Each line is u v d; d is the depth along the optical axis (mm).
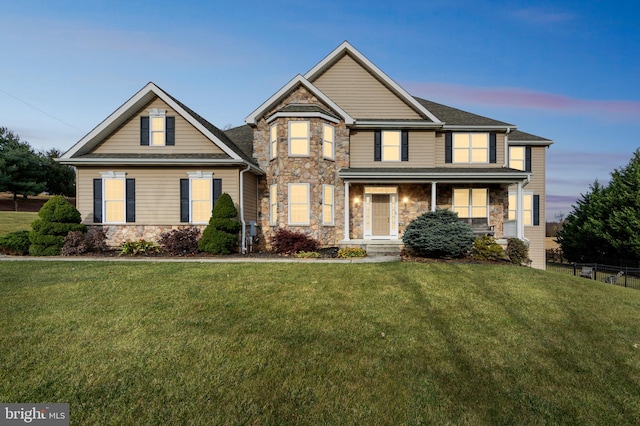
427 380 4121
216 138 13695
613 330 5973
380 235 15789
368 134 15938
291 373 4137
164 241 12422
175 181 13883
